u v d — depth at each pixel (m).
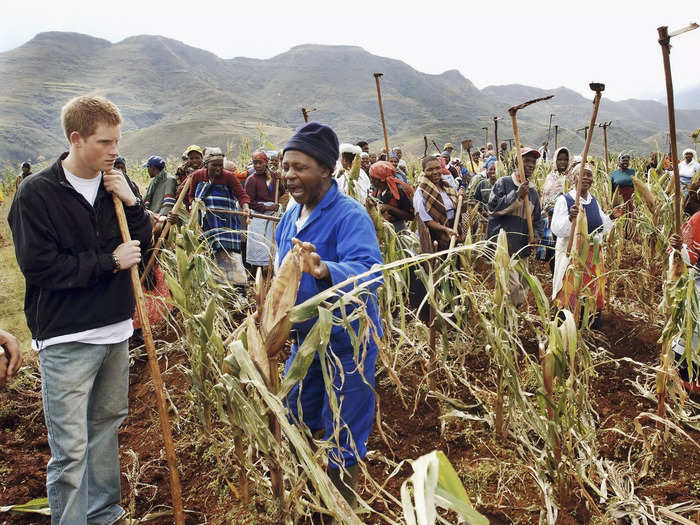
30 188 2.23
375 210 4.14
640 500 2.72
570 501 2.83
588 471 3.03
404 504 1.30
